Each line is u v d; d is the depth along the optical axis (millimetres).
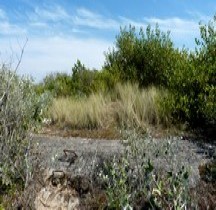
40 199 4023
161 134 7324
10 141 4637
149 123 8078
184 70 8242
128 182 4094
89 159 4875
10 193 4066
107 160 4758
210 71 8016
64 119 8516
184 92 8125
